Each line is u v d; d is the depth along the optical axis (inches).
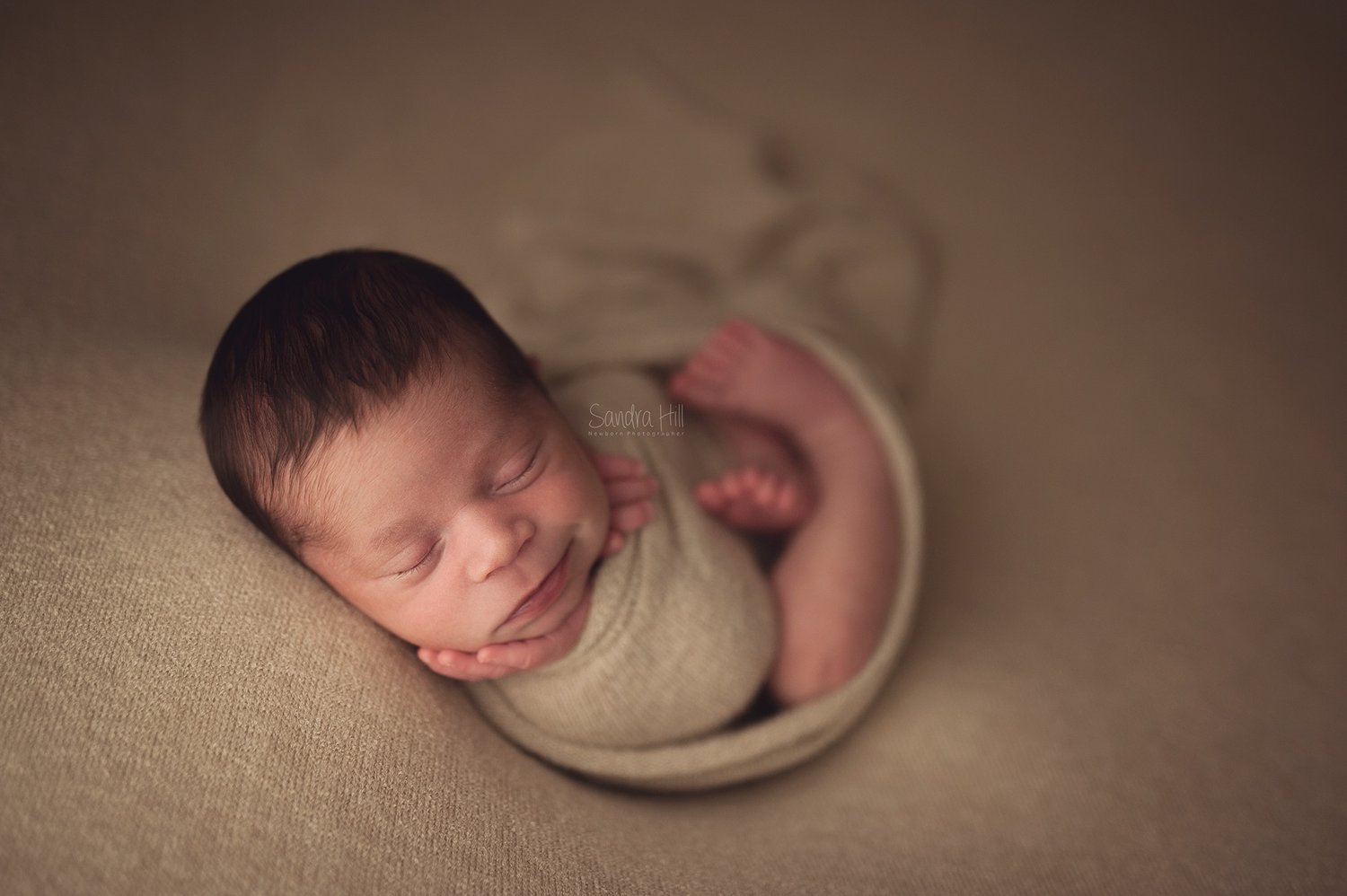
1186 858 33.1
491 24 68.8
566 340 48.3
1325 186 61.2
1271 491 47.8
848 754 40.9
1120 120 65.9
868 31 71.6
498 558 30.9
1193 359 53.7
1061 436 51.6
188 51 60.8
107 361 37.5
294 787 26.9
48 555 29.4
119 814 24.7
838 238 56.8
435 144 61.5
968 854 33.8
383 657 32.2
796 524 44.3
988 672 42.1
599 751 37.0
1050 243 60.0
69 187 49.9
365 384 30.2
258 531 32.9
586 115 64.4
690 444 45.4
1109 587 45.2
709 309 51.3
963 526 48.6
